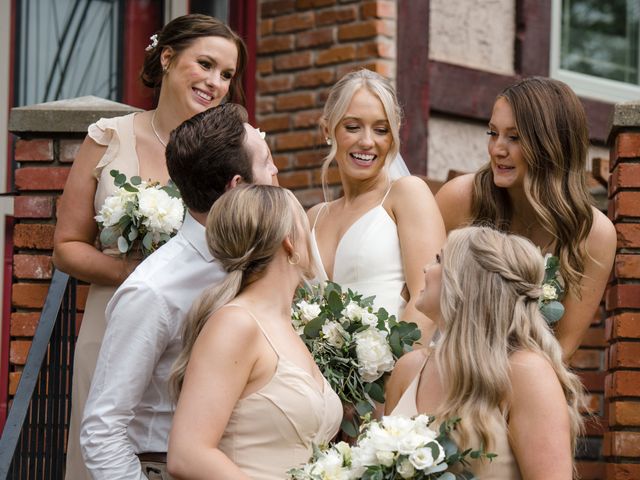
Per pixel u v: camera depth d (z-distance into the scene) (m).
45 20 7.50
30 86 7.44
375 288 4.47
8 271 7.20
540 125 4.44
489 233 3.49
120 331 3.54
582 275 4.54
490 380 3.30
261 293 3.46
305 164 7.87
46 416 4.82
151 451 3.65
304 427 3.37
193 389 3.27
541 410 3.29
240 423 3.33
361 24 7.66
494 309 3.38
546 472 3.26
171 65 4.68
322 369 4.05
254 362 3.35
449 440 3.28
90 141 4.59
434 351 3.52
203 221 3.71
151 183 4.39
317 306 4.09
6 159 7.28
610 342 4.99
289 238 3.47
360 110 4.51
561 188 4.48
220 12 8.06
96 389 3.52
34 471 4.73
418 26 7.80
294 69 7.93
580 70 8.78
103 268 4.36
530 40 8.45
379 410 4.20
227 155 3.66
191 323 3.42
